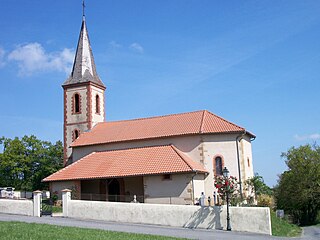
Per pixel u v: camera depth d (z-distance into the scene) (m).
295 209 52.00
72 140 47.94
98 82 49.81
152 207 27.17
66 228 19.28
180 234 21.36
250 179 37.38
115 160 38.91
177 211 26.48
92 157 41.06
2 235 15.62
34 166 67.81
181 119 42.22
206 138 37.91
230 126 38.19
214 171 37.06
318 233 29.52
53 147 68.81
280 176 56.84
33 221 23.92
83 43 50.81
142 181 38.28
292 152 53.38
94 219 28.52
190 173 34.00
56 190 38.75
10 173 65.69
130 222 27.55
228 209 24.75
